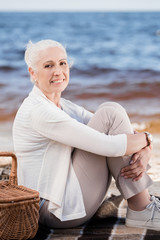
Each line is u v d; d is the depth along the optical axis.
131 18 30.16
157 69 15.88
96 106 10.96
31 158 2.79
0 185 2.71
